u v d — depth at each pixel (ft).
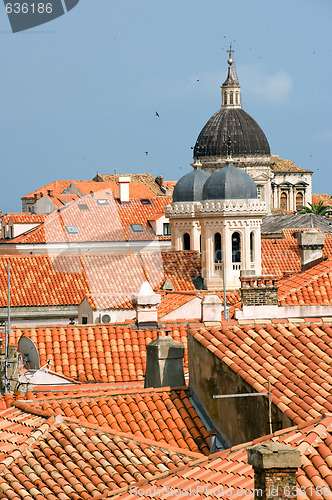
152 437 249.96
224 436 247.70
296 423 216.95
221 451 221.05
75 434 239.91
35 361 338.54
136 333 364.99
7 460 230.48
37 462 230.68
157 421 255.29
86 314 438.81
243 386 239.30
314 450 196.75
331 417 210.59
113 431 241.14
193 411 258.98
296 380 236.22
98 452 233.55
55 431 241.35
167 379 281.33
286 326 264.11
